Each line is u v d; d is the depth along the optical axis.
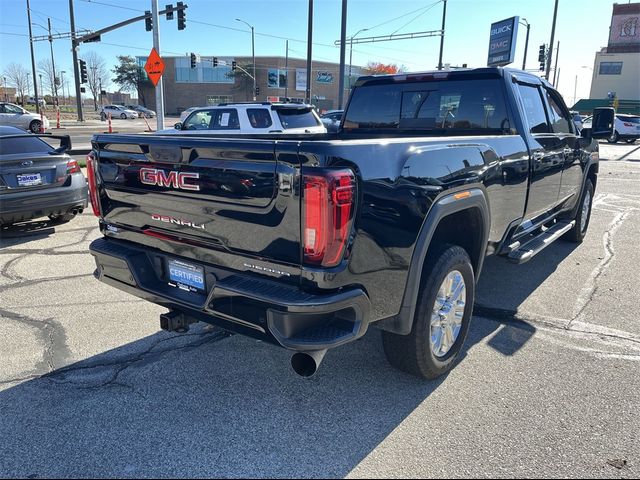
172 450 2.69
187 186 2.82
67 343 3.89
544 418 2.96
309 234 2.40
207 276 2.91
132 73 82.12
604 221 8.46
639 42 61.34
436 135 4.86
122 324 4.23
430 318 3.11
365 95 5.27
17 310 4.51
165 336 4.02
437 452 2.68
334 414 3.01
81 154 15.88
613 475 2.51
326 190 2.33
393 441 2.77
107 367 3.54
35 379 3.38
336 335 2.52
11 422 2.91
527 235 4.93
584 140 5.98
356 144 2.47
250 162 2.53
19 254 6.24
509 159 3.85
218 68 78.75
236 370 3.51
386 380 3.38
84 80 39.31
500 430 2.86
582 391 3.25
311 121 12.74
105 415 2.99
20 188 6.71
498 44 33.56
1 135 6.80
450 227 3.59
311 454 2.67
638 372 3.50
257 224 2.56
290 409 3.06
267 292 2.51
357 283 2.56
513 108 4.32
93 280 5.33
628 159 20.62
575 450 2.69
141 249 3.30
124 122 49.50
